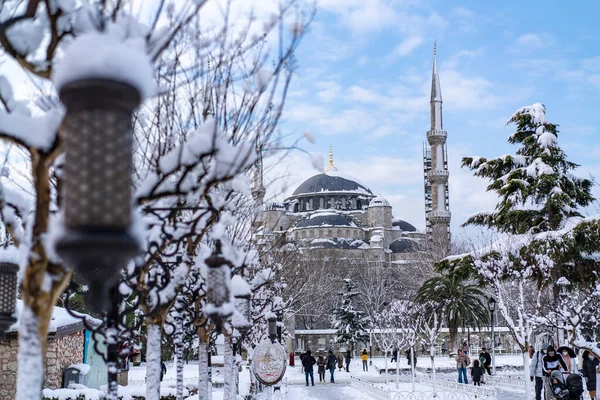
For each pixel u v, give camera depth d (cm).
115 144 317
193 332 1232
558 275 2598
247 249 1300
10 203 481
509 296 3741
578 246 2580
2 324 564
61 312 2178
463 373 3225
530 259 2547
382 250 11538
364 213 13250
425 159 13588
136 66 324
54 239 312
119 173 317
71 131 317
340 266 10112
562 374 1695
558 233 2552
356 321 6781
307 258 7838
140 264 717
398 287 9388
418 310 4131
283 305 2086
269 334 1683
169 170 528
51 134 414
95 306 343
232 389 1566
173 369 4666
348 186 13712
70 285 667
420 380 3728
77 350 2312
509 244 2548
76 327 2188
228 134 848
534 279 2659
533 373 2042
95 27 443
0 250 580
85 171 312
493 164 2958
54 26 440
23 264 432
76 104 317
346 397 3022
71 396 1844
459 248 9606
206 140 530
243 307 1046
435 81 10550
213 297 698
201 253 883
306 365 3775
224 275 702
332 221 12056
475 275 2638
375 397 2759
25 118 411
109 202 312
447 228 9875
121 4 547
